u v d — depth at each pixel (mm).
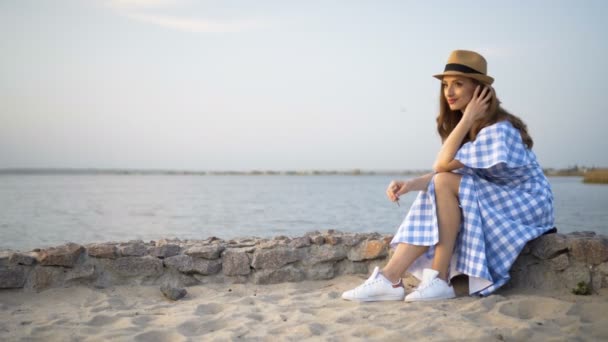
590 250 3318
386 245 4055
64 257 3811
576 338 2459
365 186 90062
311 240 4184
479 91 3344
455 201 3289
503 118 3299
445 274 3316
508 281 3533
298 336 2668
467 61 3328
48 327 2904
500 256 3264
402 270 3363
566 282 3400
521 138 3334
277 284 4023
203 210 25062
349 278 4074
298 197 41906
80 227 16422
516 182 3371
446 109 3574
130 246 4031
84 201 33250
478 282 3270
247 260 4062
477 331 2561
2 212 22469
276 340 2619
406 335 2578
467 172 3332
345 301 3373
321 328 2797
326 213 22844
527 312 2982
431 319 2812
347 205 29375
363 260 4133
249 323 2896
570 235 3508
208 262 4059
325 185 100250
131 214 22188
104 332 2812
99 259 3932
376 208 26453
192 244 4398
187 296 3758
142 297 3717
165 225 17344
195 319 3004
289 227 16672
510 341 2459
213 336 2699
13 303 3525
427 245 3303
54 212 22891
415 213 3398
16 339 2711
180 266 4020
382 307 3180
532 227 3316
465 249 3281
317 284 4023
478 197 3285
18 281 3707
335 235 4293
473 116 3244
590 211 21266
